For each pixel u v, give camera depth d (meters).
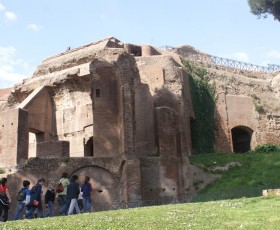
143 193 28.72
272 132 45.88
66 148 29.16
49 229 11.88
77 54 38.47
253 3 44.91
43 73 39.50
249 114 45.00
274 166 31.23
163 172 29.64
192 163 32.47
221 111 43.25
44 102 35.94
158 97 37.06
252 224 11.50
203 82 43.50
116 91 31.72
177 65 41.41
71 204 17.89
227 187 29.25
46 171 26.70
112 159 28.58
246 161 33.28
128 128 28.53
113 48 36.66
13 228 12.11
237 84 46.34
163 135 30.86
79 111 35.22
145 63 40.03
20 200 17.64
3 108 38.84
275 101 47.91
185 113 38.09
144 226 11.74
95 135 30.42
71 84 35.47
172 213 14.25
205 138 40.91
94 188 27.58
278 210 13.54
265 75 51.50
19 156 28.44
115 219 13.25
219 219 12.54
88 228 11.75
